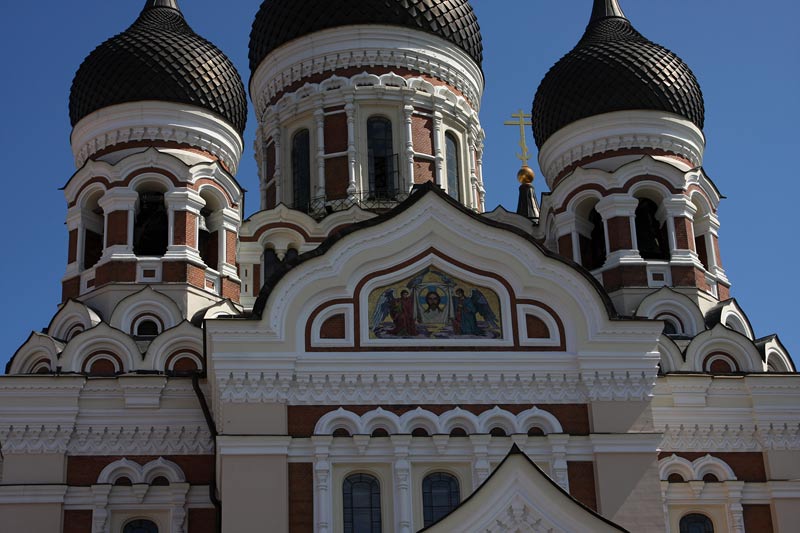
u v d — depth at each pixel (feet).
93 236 145.07
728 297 147.54
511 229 117.70
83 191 144.05
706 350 134.62
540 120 156.87
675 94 151.33
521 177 184.44
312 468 109.60
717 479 126.21
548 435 111.96
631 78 150.61
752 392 128.67
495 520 100.58
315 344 112.98
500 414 113.09
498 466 101.60
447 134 161.17
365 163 154.71
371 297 115.24
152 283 137.69
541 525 100.89
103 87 147.43
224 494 107.55
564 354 114.93
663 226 146.10
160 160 142.31
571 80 152.76
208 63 150.20
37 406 122.83
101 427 123.85
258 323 112.27
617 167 147.84
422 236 116.98
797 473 126.62
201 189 143.74
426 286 116.06
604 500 110.52
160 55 148.15
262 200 161.17
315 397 111.86
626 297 139.74
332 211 150.92
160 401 125.18
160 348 131.75
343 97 156.25
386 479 110.42
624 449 112.16
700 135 153.28
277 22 161.99
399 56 158.71
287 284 113.80
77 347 130.72
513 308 116.06
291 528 107.86
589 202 148.05
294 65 159.94
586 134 150.92
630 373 114.62
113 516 122.01
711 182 149.18
